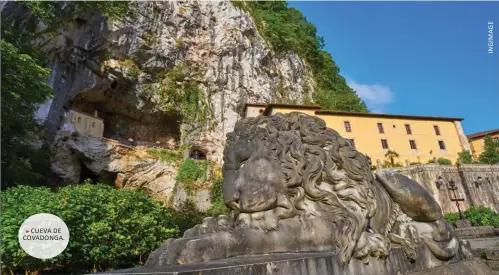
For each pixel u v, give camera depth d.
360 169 2.64
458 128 30.52
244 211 2.37
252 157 2.54
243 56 31.22
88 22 20.58
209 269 1.55
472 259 2.97
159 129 29.23
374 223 2.63
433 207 2.78
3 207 4.07
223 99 29.09
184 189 24.55
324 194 2.44
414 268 2.53
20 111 9.92
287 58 36.97
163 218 6.07
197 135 27.59
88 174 24.33
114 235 4.64
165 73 26.88
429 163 25.42
